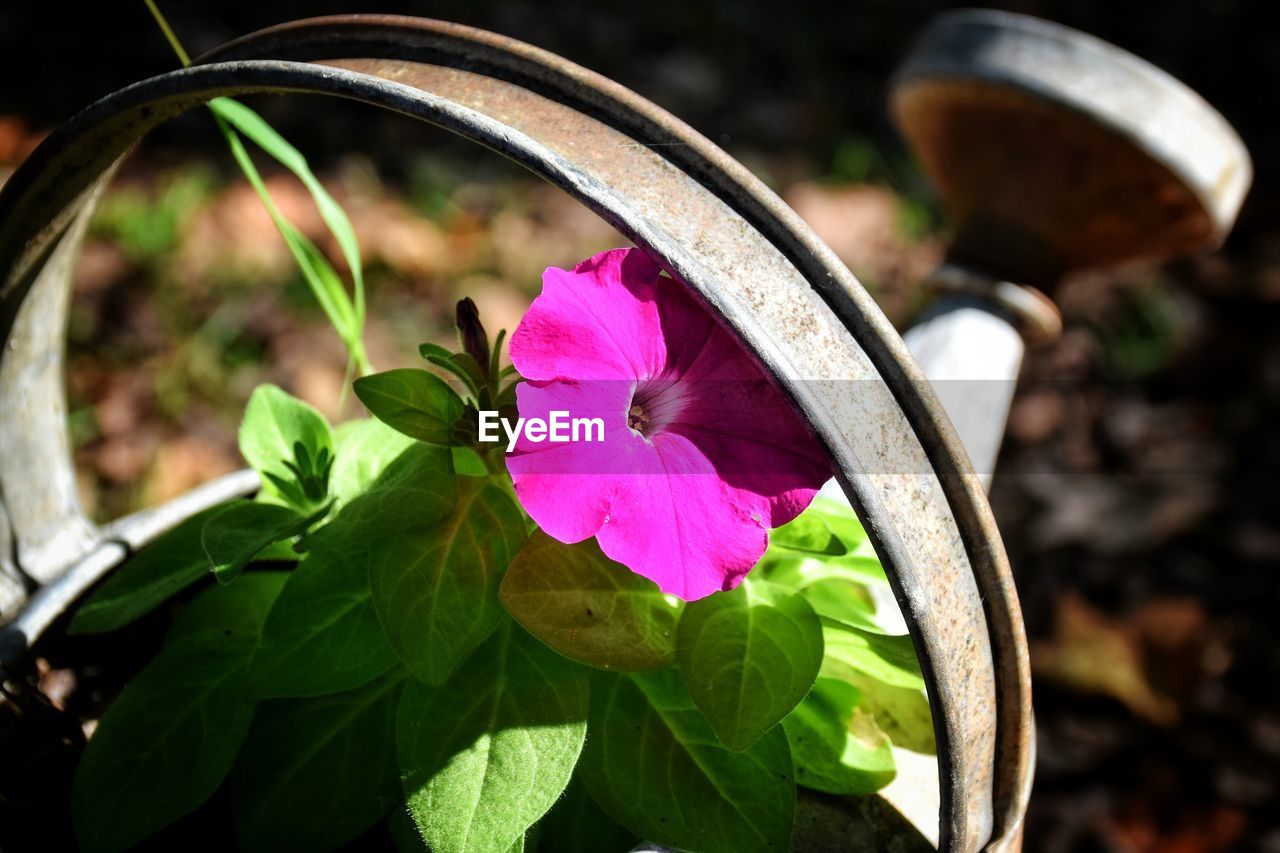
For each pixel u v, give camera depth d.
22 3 1.22
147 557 0.43
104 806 0.40
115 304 0.95
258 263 1.00
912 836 0.41
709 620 0.39
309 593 0.41
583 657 0.38
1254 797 0.79
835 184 1.20
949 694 0.35
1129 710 0.84
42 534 0.46
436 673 0.38
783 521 0.37
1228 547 0.96
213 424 0.89
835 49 1.40
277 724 0.41
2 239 0.40
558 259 1.08
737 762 0.39
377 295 1.01
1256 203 1.26
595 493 0.36
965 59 0.54
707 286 0.34
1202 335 1.13
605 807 0.39
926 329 0.57
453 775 0.38
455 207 1.11
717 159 0.36
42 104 1.11
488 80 0.37
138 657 0.45
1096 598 0.92
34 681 0.43
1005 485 1.00
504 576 0.39
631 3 1.41
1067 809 0.78
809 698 0.42
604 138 0.36
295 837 0.40
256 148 1.13
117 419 0.88
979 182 0.57
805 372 0.35
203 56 0.40
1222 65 1.42
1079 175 0.55
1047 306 0.58
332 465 0.43
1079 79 0.53
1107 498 0.99
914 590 0.34
